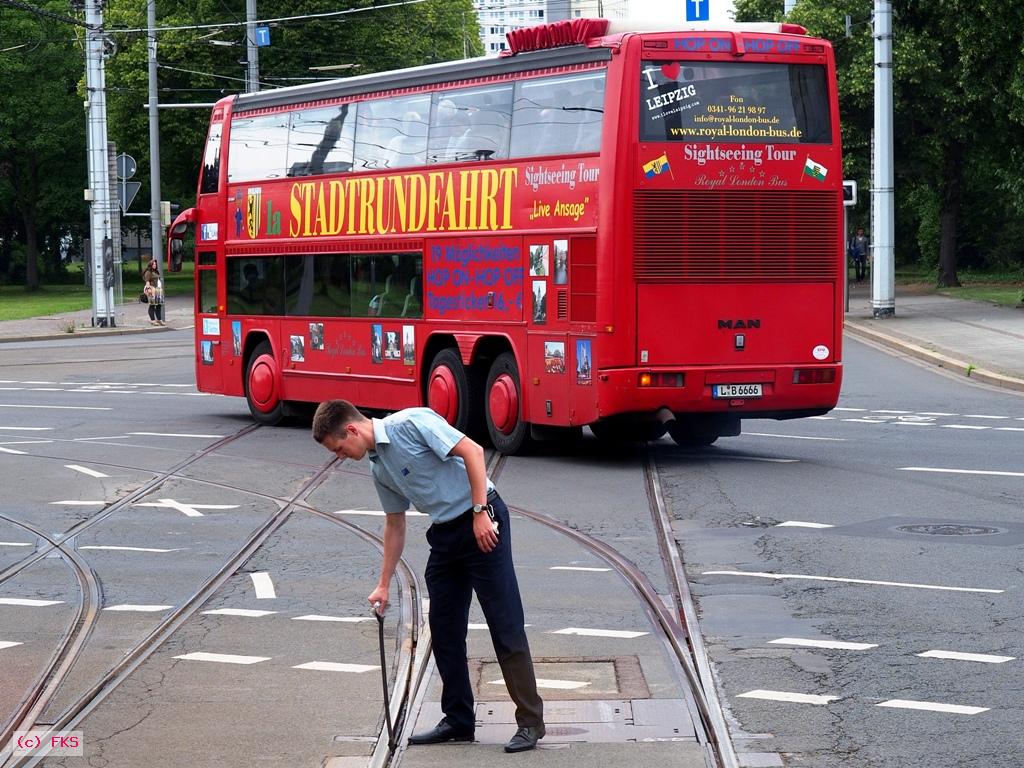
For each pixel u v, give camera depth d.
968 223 62.84
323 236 20.88
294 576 11.16
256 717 7.51
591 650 8.73
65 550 12.41
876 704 7.44
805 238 16.84
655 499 14.27
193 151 66.75
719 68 16.45
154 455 18.33
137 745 7.08
